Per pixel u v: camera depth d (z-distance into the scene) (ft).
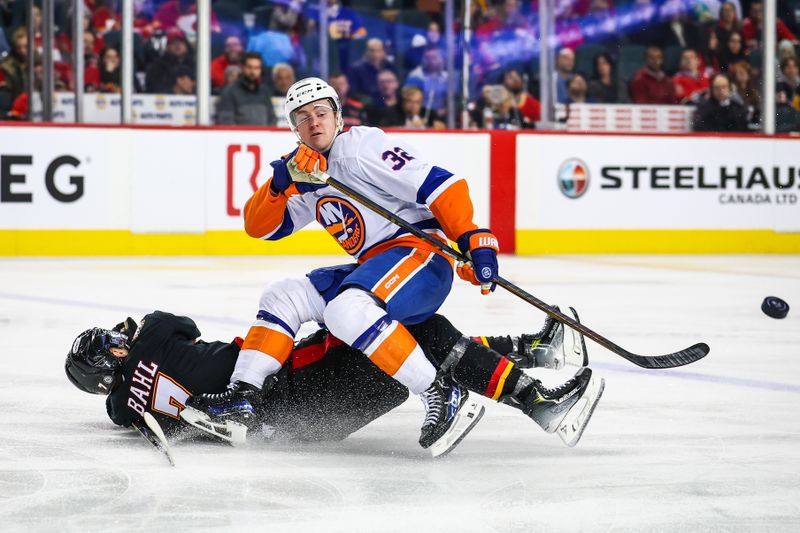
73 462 30.53
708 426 36.14
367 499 26.94
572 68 114.73
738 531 24.43
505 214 109.70
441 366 32.12
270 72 117.60
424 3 117.60
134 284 78.59
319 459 31.24
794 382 44.37
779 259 107.34
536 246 110.63
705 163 113.70
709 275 89.92
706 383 44.04
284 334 31.99
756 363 48.91
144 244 102.68
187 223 103.60
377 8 118.01
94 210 101.30
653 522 25.07
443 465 30.60
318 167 31.96
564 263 99.45
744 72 117.91
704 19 120.16
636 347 53.11
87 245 101.30
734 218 114.52
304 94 32.45
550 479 29.07
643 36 120.37
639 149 112.27
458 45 117.91
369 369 32.37
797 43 121.49
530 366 36.06
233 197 104.42
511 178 109.60
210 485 28.17
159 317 33.19
